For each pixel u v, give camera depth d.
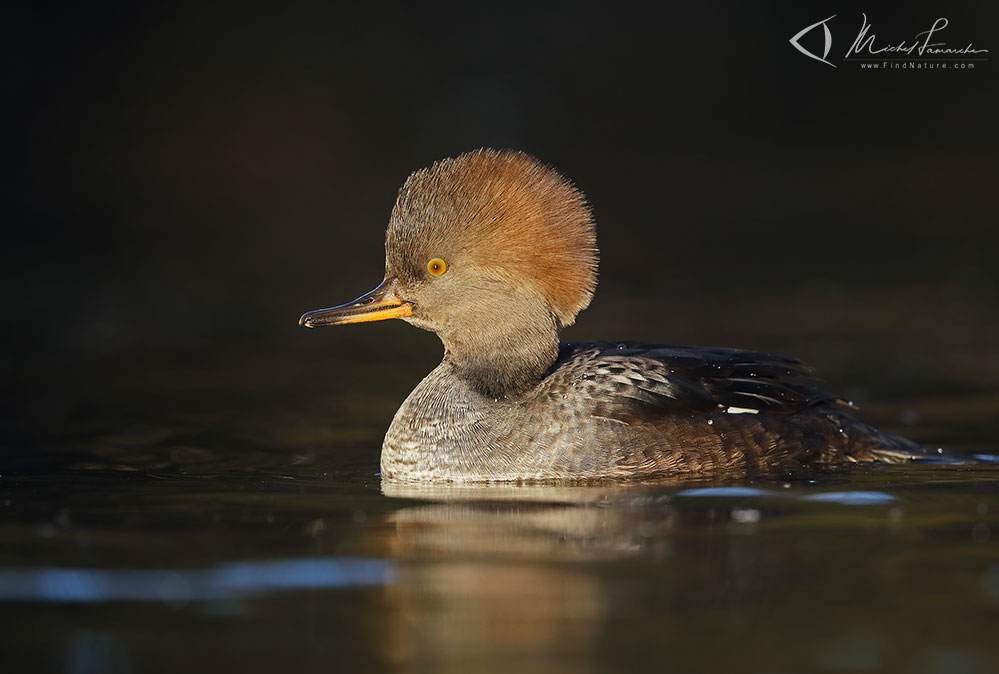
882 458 11.28
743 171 29.98
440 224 11.30
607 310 19.69
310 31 35.44
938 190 28.23
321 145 30.41
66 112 31.44
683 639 7.03
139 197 27.31
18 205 26.53
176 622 7.32
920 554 8.34
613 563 8.26
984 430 12.85
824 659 6.74
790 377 12.08
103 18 33.34
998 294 20.33
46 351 17.44
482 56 35.31
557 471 10.79
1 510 9.68
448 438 11.08
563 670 6.67
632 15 36.59
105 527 9.16
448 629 7.22
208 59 33.78
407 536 8.94
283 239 24.66
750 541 8.67
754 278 21.80
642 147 31.34
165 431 13.14
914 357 16.55
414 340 18.67
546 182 11.31
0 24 31.97
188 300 20.59
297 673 6.67
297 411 14.24
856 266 22.48
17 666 6.75
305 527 9.20
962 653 6.77
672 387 11.03
